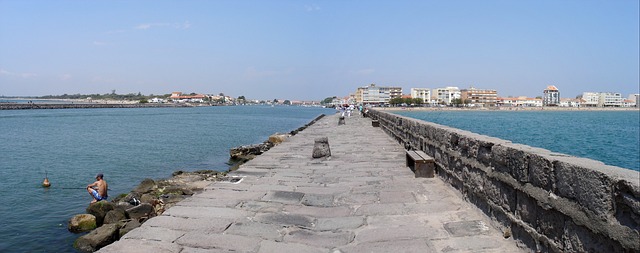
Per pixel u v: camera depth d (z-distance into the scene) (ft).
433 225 19.47
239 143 122.11
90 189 45.70
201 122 238.27
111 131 162.81
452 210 21.84
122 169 74.43
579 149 118.73
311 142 59.00
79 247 33.27
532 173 15.35
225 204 23.20
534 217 15.33
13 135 141.90
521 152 16.19
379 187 27.58
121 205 40.01
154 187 50.16
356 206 22.94
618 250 10.91
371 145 54.34
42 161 83.56
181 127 192.44
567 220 13.21
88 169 74.18
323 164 38.17
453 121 265.95
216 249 16.61
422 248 16.65
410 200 24.00
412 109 496.23
